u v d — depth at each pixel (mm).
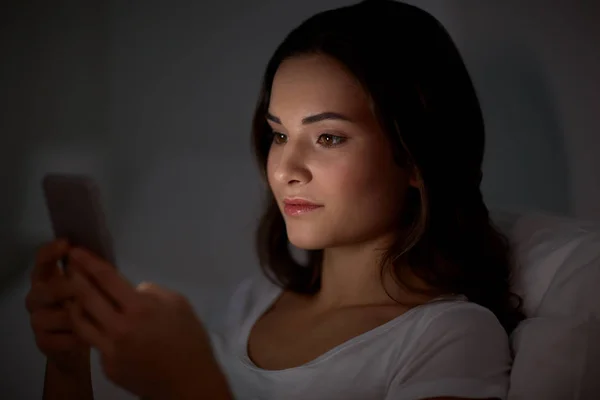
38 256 585
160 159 1264
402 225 797
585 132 1017
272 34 1205
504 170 1128
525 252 847
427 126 747
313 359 759
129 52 1227
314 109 712
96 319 528
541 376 651
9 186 1208
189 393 544
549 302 760
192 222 1259
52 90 1210
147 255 1253
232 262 1248
